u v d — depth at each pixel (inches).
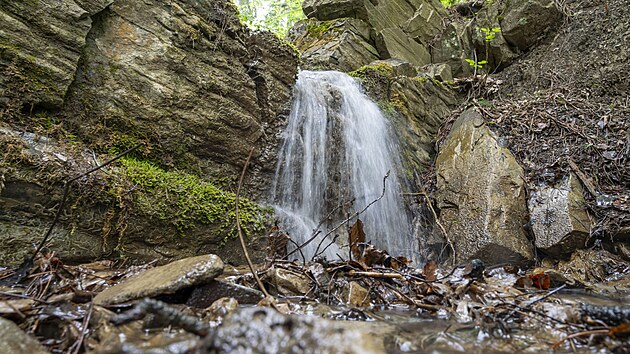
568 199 155.5
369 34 289.0
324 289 93.8
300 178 172.2
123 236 111.0
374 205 193.2
